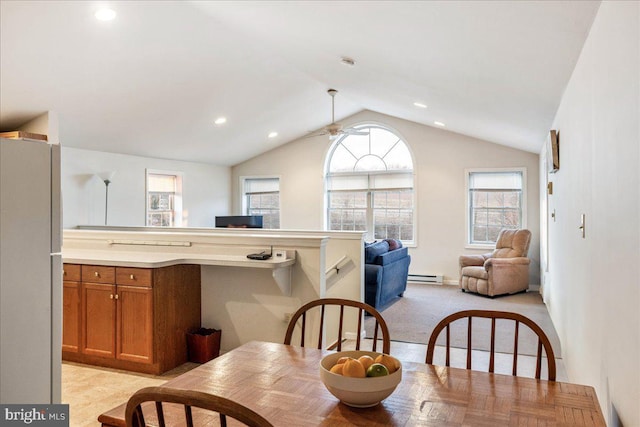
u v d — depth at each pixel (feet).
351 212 30.83
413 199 28.94
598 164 6.64
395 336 15.75
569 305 11.18
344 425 4.00
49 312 5.05
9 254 4.71
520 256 24.36
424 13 8.82
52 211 5.09
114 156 24.56
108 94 18.22
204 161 30.60
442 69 12.75
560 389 4.81
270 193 33.01
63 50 14.69
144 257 12.50
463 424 4.01
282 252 11.84
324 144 31.19
